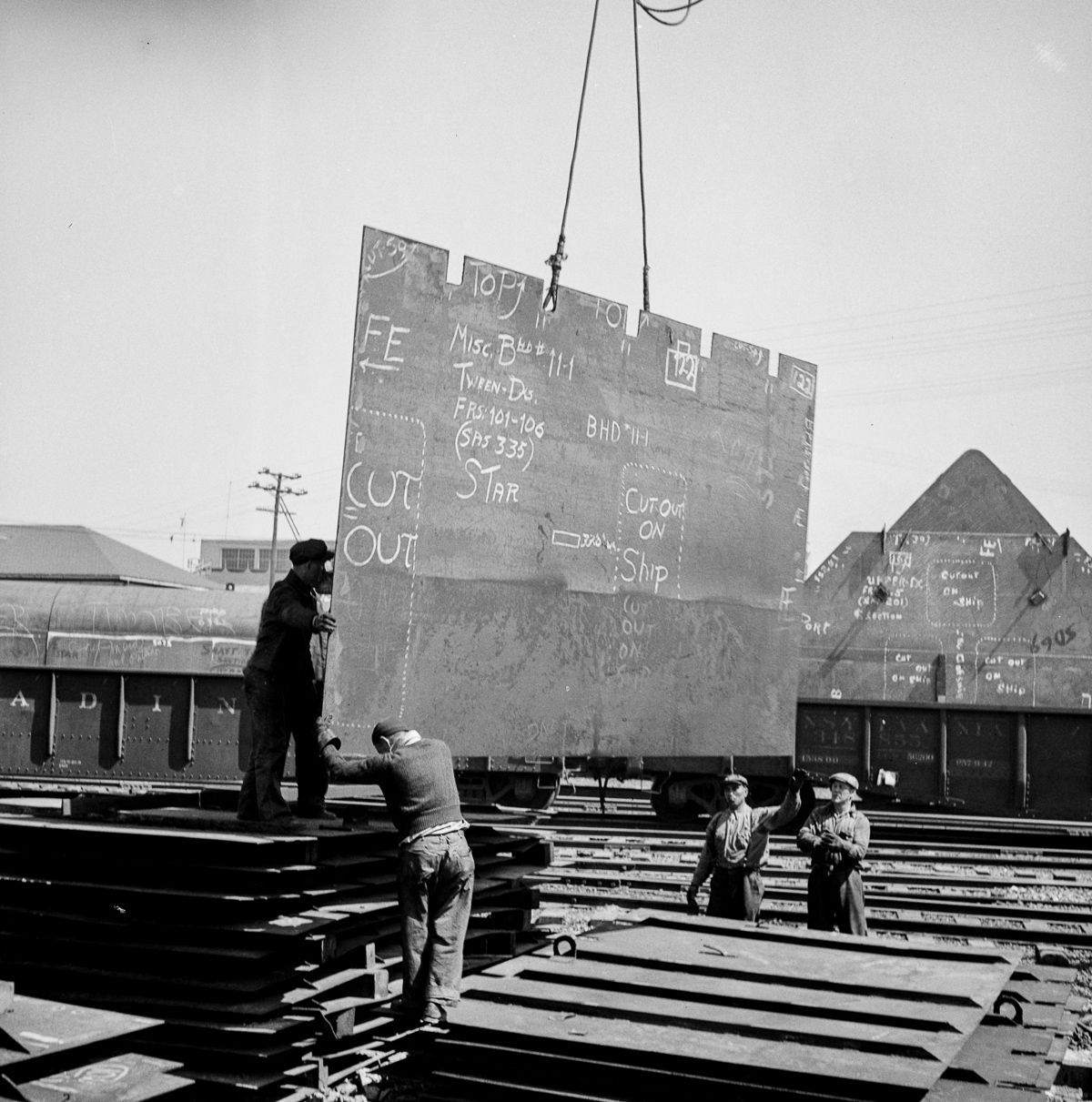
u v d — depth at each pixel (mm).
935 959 6078
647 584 9023
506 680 7863
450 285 7586
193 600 19297
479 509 7715
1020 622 18578
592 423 8570
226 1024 5527
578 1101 4547
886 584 19000
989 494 20359
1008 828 17891
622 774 16031
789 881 11898
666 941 6250
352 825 6715
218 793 8062
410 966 5988
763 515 10234
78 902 6102
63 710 18891
